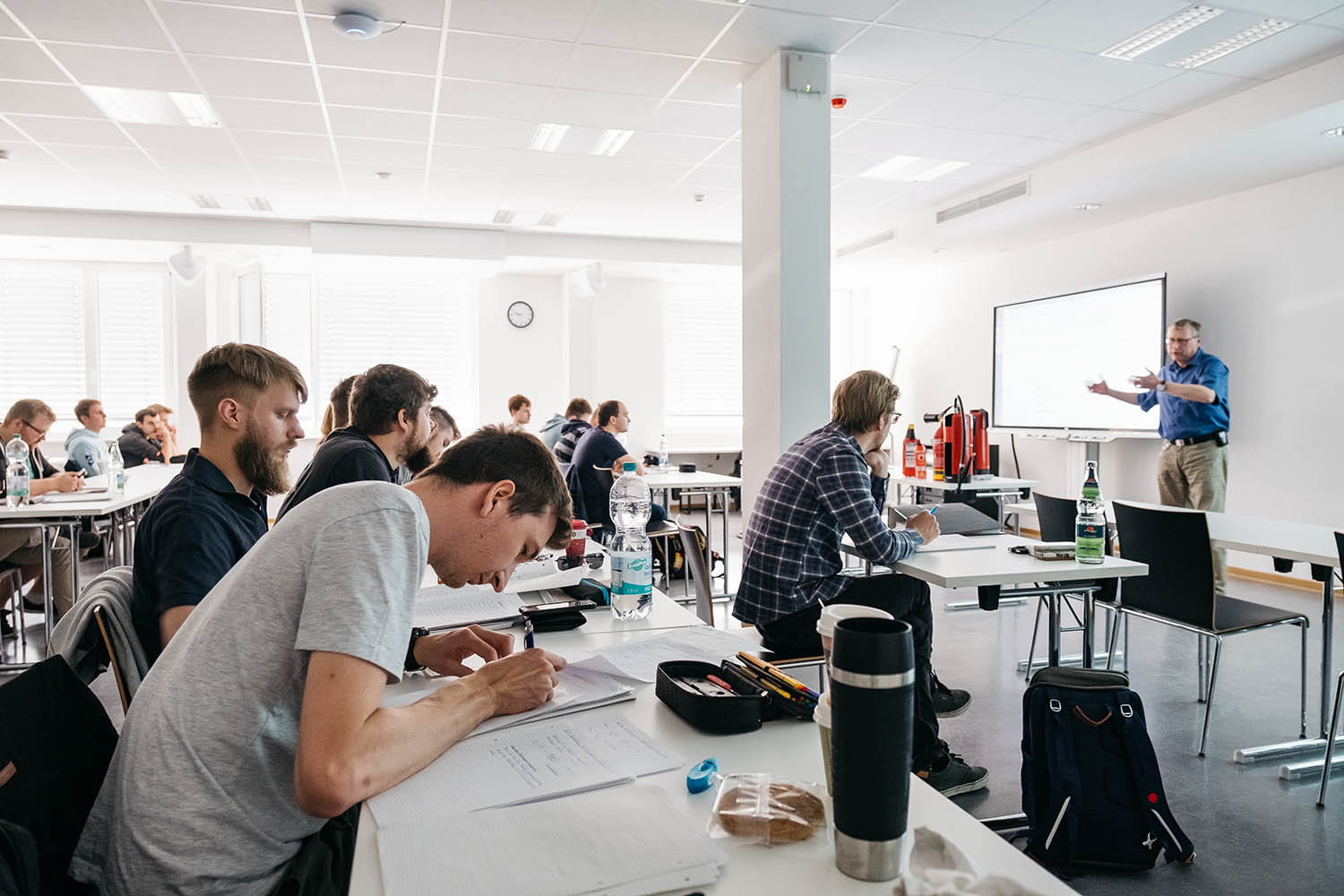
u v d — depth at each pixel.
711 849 0.77
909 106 4.69
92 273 7.96
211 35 3.71
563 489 1.17
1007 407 7.51
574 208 6.96
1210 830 2.22
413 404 2.28
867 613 0.89
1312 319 5.22
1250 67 4.17
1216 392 5.04
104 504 3.75
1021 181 6.03
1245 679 3.45
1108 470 6.66
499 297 8.79
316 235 7.38
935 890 0.66
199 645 0.95
